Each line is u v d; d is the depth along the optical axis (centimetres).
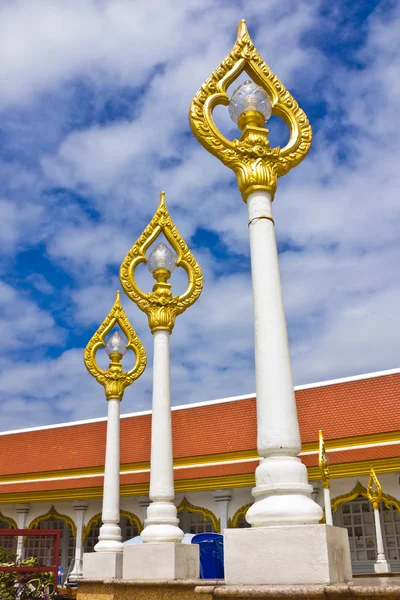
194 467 2266
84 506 2372
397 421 2084
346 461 1947
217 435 2398
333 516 2133
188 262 1068
